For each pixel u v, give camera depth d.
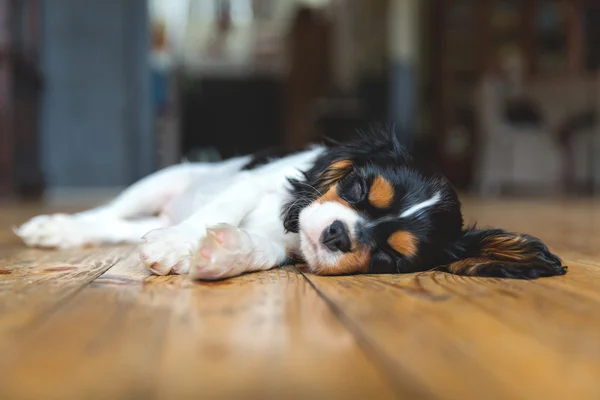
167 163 2.74
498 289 0.49
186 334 0.35
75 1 2.35
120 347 0.33
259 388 0.27
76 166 2.39
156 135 2.61
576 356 0.33
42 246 0.74
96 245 0.76
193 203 0.71
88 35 2.37
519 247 0.56
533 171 2.66
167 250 0.53
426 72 3.56
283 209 0.62
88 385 0.28
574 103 2.71
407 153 0.63
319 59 4.14
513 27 3.47
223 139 4.13
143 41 2.41
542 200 2.26
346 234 0.56
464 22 3.45
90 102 2.38
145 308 0.41
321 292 0.47
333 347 0.33
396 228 0.56
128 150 2.42
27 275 0.53
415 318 0.39
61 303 0.42
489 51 3.45
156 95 2.69
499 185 2.67
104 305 0.42
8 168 1.79
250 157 0.79
